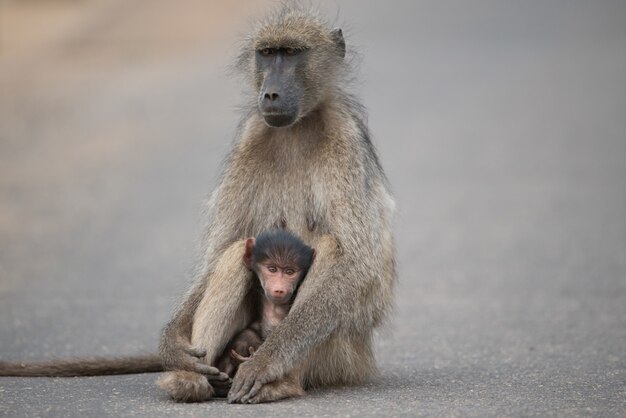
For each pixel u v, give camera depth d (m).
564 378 9.45
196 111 29.16
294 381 8.50
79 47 38.72
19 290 14.20
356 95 10.07
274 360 8.29
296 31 9.57
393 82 35.28
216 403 8.22
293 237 8.66
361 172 8.95
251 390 8.16
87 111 29.42
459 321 12.88
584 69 37.16
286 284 8.55
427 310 13.59
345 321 8.66
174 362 8.40
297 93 9.34
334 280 8.61
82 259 16.31
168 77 33.81
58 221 18.94
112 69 35.28
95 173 22.95
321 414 7.73
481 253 17.31
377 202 9.03
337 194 8.86
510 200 21.25
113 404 8.19
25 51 38.25
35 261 16.05
